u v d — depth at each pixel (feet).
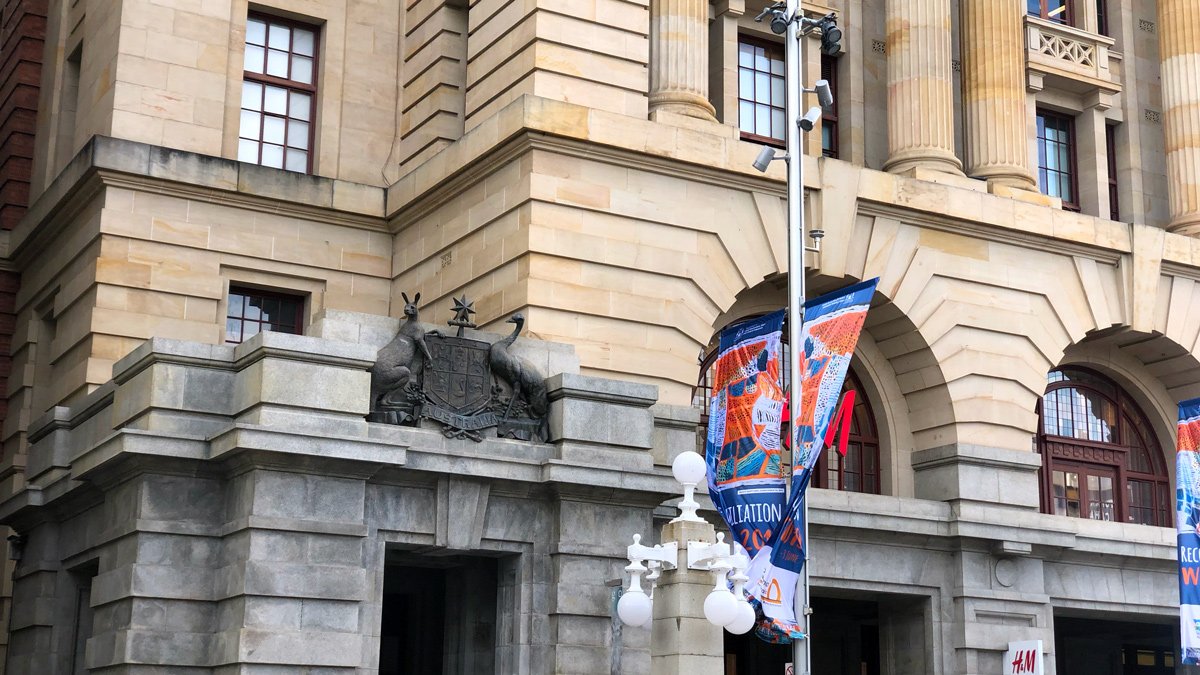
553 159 91.76
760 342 80.43
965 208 103.40
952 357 102.27
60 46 115.55
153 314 98.43
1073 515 112.88
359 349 78.79
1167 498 117.29
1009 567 101.24
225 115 104.73
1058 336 107.04
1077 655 131.44
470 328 88.07
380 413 80.84
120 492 79.92
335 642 75.10
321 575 75.41
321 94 108.88
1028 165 110.83
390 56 111.65
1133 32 124.57
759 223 97.14
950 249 103.60
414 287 102.68
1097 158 118.01
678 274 93.71
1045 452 112.88
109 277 97.40
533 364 86.38
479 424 83.10
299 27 110.42
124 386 82.43
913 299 101.50
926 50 107.34
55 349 103.65
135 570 75.15
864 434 105.40
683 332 93.30
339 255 105.19
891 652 101.60
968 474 100.68
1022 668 97.35
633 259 92.53
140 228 99.04
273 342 76.59
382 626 99.30
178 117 102.58
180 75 103.19
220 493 78.18
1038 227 106.11
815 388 77.92
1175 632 122.83
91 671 78.28
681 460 69.82
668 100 97.76
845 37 111.75
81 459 81.76
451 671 87.71
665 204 94.32
